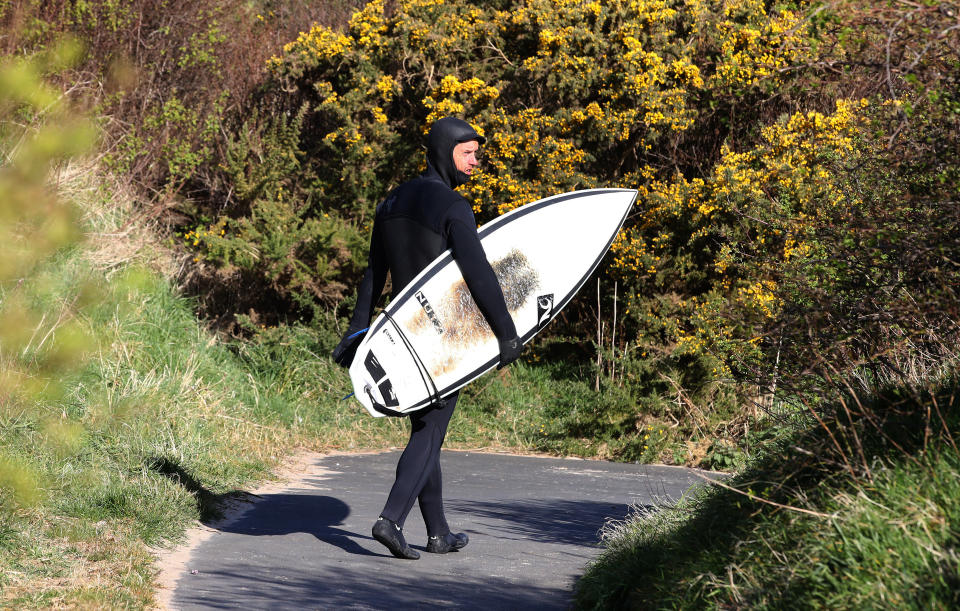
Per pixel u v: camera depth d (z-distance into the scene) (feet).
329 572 51.24
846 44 39.19
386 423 112.37
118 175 118.83
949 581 28.27
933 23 35.45
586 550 58.44
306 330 119.75
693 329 111.65
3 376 36.65
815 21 38.68
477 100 120.98
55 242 34.71
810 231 49.85
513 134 117.91
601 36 117.80
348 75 128.88
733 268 107.96
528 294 62.54
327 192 130.52
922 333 43.21
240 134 128.26
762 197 100.94
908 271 42.27
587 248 64.59
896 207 42.80
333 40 129.59
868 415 39.88
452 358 56.08
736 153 116.26
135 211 121.19
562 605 46.06
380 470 90.58
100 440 71.82
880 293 43.42
